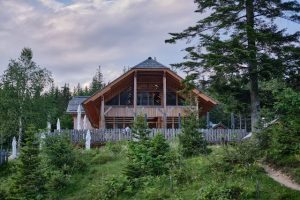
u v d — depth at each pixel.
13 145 36.06
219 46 22.84
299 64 22.86
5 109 53.41
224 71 23.22
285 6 23.86
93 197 22.86
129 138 34.16
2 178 29.23
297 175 19.22
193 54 23.33
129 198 21.69
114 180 23.25
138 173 23.34
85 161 28.67
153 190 21.30
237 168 21.09
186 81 24.22
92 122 48.72
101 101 39.88
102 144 34.09
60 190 24.70
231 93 24.92
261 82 25.95
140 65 40.47
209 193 18.97
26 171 23.47
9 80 53.94
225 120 68.69
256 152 22.06
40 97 55.78
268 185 18.95
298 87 23.23
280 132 21.92
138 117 26.64
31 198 23.02
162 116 41.75
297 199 17.12
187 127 26.12
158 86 42.81
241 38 23.33
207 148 25.92
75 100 63.53
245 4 24.45
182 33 24.62
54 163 27.36
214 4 24.77
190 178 21.80
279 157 21.39
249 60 22.61
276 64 22.92
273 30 24.39
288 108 20.36
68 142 28.88
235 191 18.62
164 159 23.80
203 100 39.81
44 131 30.89
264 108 23.83
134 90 40.47
